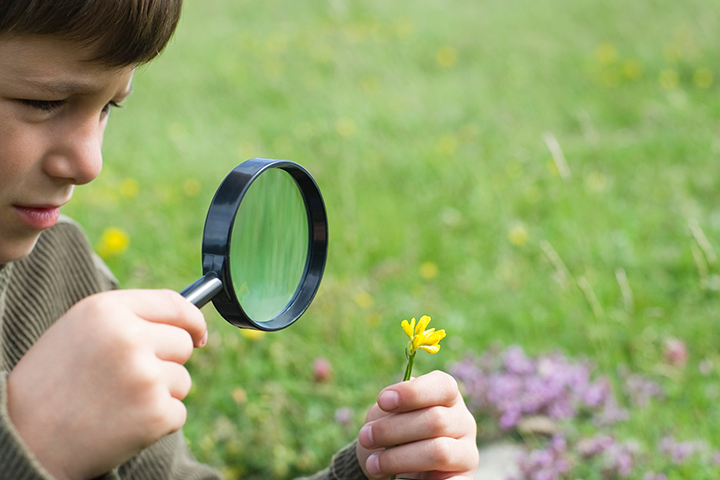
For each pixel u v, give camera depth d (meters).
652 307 3.29
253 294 0.90
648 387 2.65
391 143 5.41
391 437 1.01
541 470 2.27
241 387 2.68
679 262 3.64
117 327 0.70
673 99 6.02
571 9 9.23
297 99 6.46
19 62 0.74
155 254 3.70
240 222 0.85
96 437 0.69
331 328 3.04
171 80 6.85
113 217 4.12
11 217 0.83
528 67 7.29
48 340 0.71
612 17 8.83
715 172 4.79
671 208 4.30
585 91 6.59
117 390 0.69
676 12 8.80
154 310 0.73
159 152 5.15
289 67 7.36
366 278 3.64
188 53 7.73
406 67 7.39
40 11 0.71
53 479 0.66
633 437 2.40
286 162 0.91
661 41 7.78
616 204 4.37
